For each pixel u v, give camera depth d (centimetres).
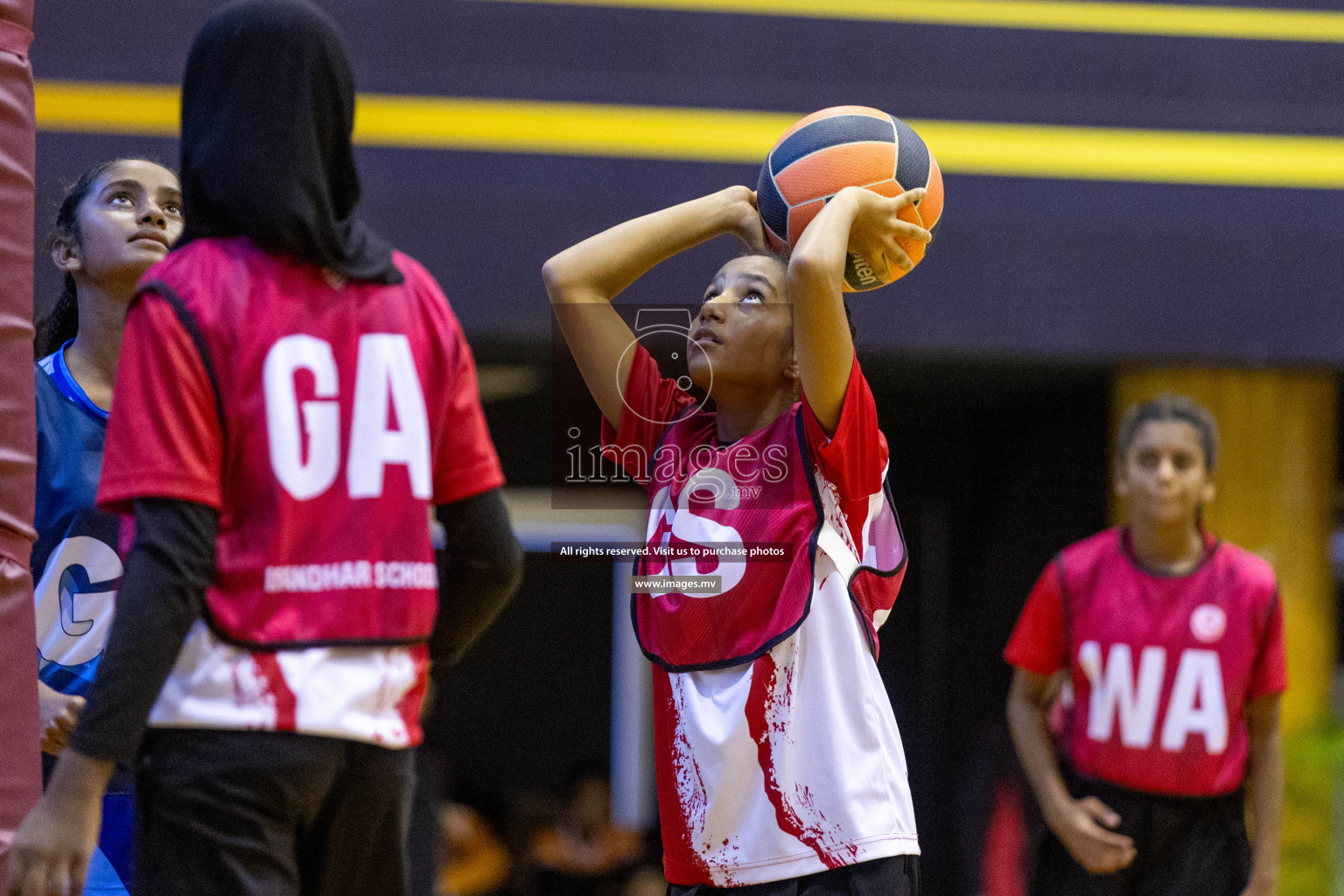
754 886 590
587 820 1791
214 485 476
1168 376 1761
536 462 2019
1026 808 1812
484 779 2222
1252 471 1752
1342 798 1545
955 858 2056
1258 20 1769
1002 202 1711
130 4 1580
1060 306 1709
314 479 486
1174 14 1759
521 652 2233
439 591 552
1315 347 1733
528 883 1739
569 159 1656
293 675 472
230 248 499
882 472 634
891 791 598
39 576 733
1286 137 1761
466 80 1653
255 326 486
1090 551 1064
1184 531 1031
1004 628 2061
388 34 1647
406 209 1614
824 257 583
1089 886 1023
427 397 519
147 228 768
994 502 2161
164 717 470
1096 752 1026
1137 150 1741
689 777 606
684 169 1667
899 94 1719
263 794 465
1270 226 1739
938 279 1698
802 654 602
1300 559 1744
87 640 728
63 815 439
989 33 1733
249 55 502
